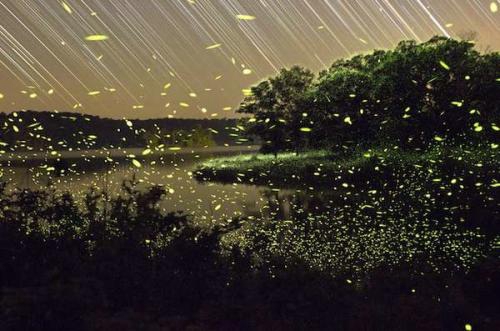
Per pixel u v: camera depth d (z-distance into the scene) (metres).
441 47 30.77
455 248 9.49
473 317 3.44
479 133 27.38
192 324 2.90
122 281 3.22
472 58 30.28
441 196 14.84
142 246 3.60
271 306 3.09
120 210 4.08
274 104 44.84
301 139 44.59
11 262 3.17
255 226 12.15
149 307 3.13
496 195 12.77
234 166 37.53
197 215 14.44
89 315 2.61
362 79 34.12
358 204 17.20
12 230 3.56
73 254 3.31
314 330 3.01
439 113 29.98
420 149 29.53
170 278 3.33
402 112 30.94
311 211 16.09
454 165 19.06
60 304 2.56
